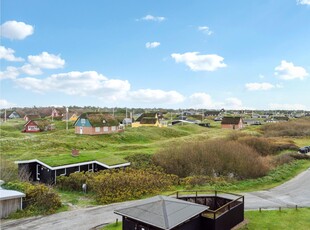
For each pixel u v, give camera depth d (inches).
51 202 904.9
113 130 2674.7
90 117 2588.6
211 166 1400.1
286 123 3353.8
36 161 1317.7
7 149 1844.2
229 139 1974.7
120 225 764.0
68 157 1384.1
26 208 879.1
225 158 1429.6
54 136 2354.8
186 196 857.5
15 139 2127.2
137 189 1080.8
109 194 1020.5
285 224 773.3
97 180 1107.3
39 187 964.6
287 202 983.6
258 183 1242.6
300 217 826.2
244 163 1384.1
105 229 741.9
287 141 2267.5
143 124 3521.2
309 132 2920.8
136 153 1616.6
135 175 1200.8
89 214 861.8
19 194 867.4
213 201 839.1
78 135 2468.0
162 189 1146.0
